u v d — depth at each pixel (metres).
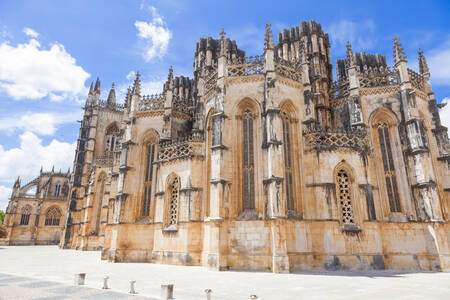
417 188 31.11
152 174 39.47
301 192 30.45
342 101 38.91
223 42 33.62
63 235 76.69
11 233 96.31
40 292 14.69
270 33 32.16
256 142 30.78
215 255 26.77
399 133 33.34
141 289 16.36
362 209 29.44
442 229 29.08
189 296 14.48
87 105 88.44
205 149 34.41
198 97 37.38
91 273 23.94
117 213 37.66
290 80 33.31
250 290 16.31
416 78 36.03
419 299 14.05
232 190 29.55
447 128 35.00
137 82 43.16
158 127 41.12
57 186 108.62
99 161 66.31
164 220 34.97
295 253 27.95
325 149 30.72
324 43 54.84
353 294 15.27
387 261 29.59
